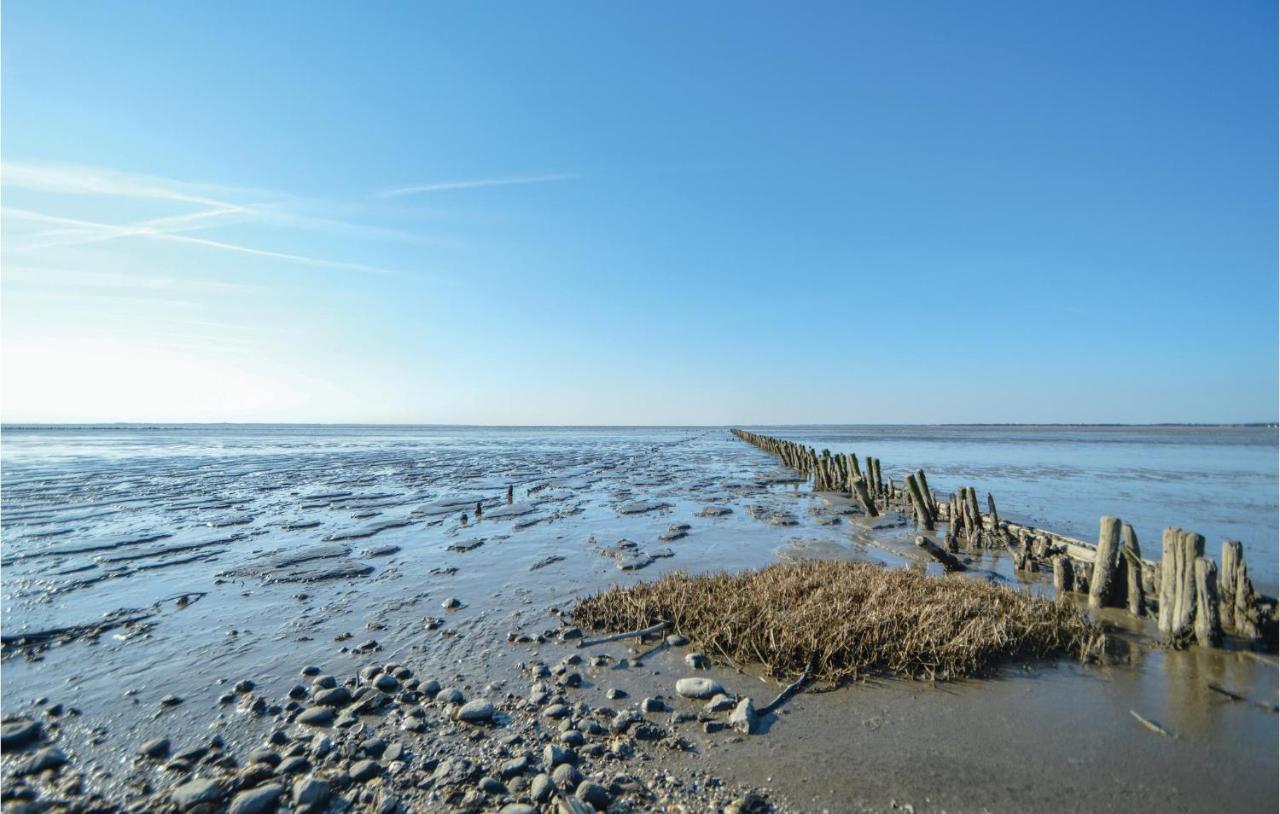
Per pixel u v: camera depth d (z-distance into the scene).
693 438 114.62
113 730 5.45
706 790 4.55
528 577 10.81
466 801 4.35
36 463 40.53
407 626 8.25
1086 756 5.06
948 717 5.71
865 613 7.46
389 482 28.08
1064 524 16.59
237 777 4.61
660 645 7.50
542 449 66.06
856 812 4.32
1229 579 7.90
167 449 63.53
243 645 7.57
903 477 29.78
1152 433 137.62
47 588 10.10
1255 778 4.74
